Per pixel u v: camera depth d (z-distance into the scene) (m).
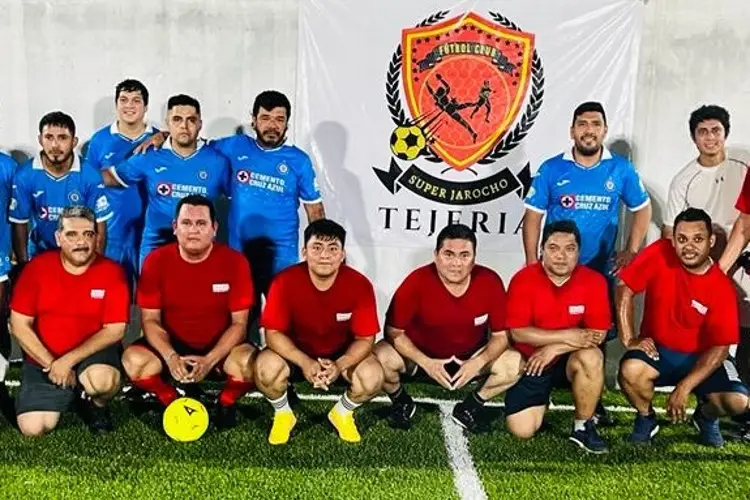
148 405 4.47
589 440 4.09
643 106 5.13
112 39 5.11
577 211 4.74
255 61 5.12
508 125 5.14
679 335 4.16
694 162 4.85
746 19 5.00
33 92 5.16
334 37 5.08
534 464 3.91
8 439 3.99
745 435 4.29
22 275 4.03
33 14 5.09
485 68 5.09
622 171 4.72
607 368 5.27
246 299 4.21
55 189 4.68
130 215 4.97
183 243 4.05
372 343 4.08
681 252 4.04
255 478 3.67
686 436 4.31
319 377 3.92
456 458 3.96
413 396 4.80
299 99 5.14
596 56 5.07
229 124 5.18
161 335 4.10
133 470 3.71
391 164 5.20
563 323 4.15
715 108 4.70
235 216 4.88
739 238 4.50
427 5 5.05
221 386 4.87
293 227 4.95
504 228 5.25
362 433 4.23
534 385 4.15
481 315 4.20
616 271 4.72
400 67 5.11
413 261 5.30
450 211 5.24
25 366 4.12
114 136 4.94
